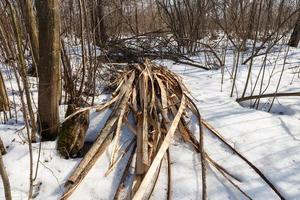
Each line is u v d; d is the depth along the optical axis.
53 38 2.41
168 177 2.26
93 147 2.38
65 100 3.19
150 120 2.71
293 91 3.98
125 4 6.77
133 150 2.52
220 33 8.50
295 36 8.10
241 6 4.25
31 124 2.66
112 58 5.44
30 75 4.06
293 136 2.87
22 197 2.12
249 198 2.17
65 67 2.98
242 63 5.37
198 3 6.64
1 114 3.07
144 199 2.11
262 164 2.51
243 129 2.95
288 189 2.26
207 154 2.56
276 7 4.86
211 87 4.10
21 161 2.38
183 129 2.73
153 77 3.37
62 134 2.62
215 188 2.26
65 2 3.69
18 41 1.96
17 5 3.02
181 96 3.12
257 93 3.90
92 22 3.53
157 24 7.95
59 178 2.29
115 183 2.27
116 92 3.27
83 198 2.14
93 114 3.03
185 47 6.75
